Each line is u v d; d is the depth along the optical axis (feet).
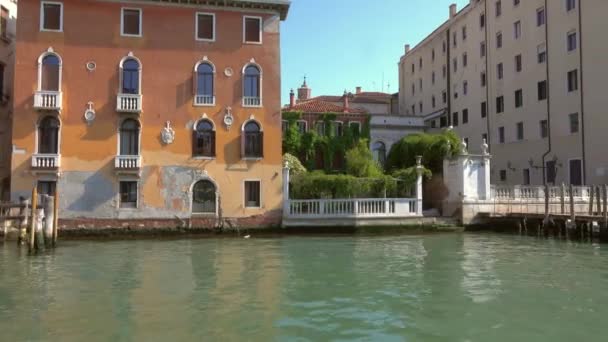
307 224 73.67
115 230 70.69
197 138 74.59
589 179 92.84
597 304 30.48
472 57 132.57
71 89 71.10
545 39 104.99
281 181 75.87
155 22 74.18
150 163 72.79
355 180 75.31
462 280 38.09
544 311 28.91
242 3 75.72
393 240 65.82
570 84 98.43
